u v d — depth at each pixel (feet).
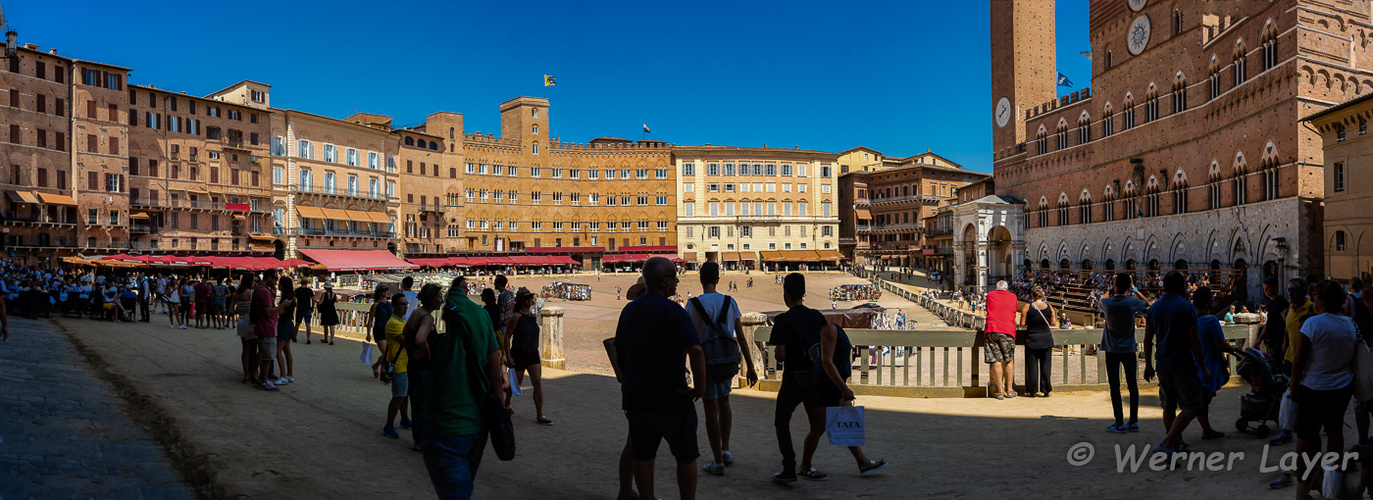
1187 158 184.96
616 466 35.09
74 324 102.73
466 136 431.02
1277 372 42.37
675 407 24.77
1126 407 48.39
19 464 27.81
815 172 476.13
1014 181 279.49
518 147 447.42
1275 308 42.93
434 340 23.22
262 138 328.70
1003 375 53.83
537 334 44.55
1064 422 44.04
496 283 49.32
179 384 48.29
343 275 334.85
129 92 280.92
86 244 262.06
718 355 33.01
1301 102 142.82
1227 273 165.78
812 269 469.57
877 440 40.55
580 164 463.01
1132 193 209.67
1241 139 162.71
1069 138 243.60
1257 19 156.76
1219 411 45.32
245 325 49.60
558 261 430.61
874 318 118.11
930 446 38.96
